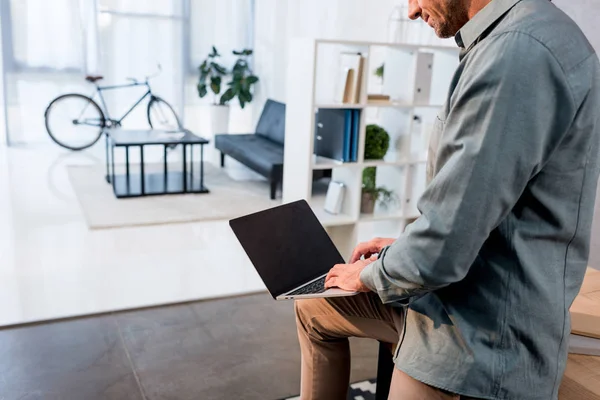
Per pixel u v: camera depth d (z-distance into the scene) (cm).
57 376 239
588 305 184
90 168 649
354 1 721
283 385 240
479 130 100
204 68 780
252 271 367
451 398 113
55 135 747
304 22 781
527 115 97
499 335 109
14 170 617
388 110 395
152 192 542
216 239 429
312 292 140
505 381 110
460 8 112
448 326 114
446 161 108
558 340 111
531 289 107
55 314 294
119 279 344
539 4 104
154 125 786
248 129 852
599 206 307
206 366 252
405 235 110
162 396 229
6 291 319
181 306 310
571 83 99
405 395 120
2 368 243
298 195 369
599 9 295
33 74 729
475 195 100
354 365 257
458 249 102
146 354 259
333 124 376
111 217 466
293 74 365
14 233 420
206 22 788
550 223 107
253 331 285
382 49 689
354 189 378
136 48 765
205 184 595
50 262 367
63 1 721
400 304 126
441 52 397
